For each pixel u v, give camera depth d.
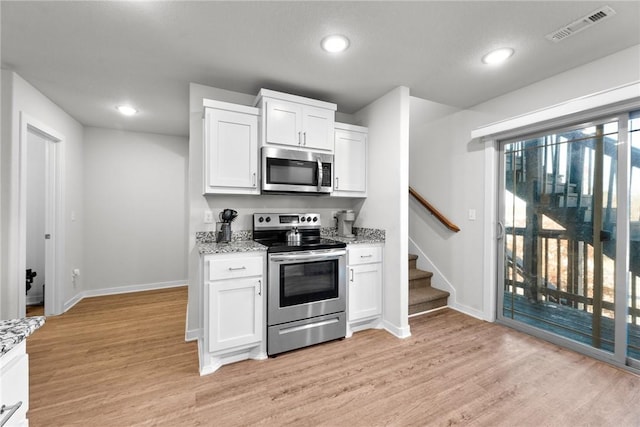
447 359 2.10
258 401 1.64
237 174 2.31
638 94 1.80
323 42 1.87
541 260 2.47
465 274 3.06
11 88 2.21
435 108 3.41
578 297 2.24
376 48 1.94
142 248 3.96
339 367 2.00
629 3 1.51
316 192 2.59
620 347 1.99
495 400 1.64
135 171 3.91
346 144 2.79
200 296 2.12
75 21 1.65
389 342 2.38
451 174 3.22
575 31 1.75
